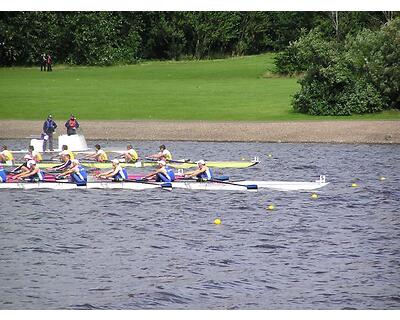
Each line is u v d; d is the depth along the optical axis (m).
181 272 42.88
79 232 51.47
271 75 156.62
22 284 41.00
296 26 191.62
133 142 98.44
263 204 60.19
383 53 113.38
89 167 78.19
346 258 45.34
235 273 42.69
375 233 51.12
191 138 99.88
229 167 78.56
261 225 53.34
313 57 112.50
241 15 198.88
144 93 133.88
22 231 51.69
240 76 158.75
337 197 62.97
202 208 58.62
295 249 47.25
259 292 39.97
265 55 194.25
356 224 53.66
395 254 46.16
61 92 135.12
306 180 70.81
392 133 99.00
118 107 120.31
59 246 48.00
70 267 43.75
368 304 38.41
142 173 73.69
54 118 112.44
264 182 67.88
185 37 197.38
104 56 186.00
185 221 54.59
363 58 113.81
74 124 94.56
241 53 199.12
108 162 78.75
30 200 61.28
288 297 39.31
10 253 46.41
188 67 176.12
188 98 127.94
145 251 46.91
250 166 79.19
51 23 185.12
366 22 171.12
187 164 79.50
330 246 47.91
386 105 112.44
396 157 84.81
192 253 46.47
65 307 38.06
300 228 52.50
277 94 130.50
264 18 197.38
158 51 198.25
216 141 98.44
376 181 70.31
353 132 99.88
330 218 55.50
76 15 185.62
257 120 108.44
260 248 47.50
